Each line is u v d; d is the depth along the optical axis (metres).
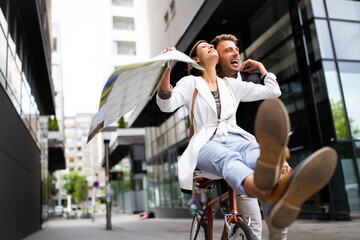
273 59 11.72
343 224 8.03
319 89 9.87
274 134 1.42
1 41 7.81
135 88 1.98
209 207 2.92
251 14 12.04
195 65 2.05
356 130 9.63
